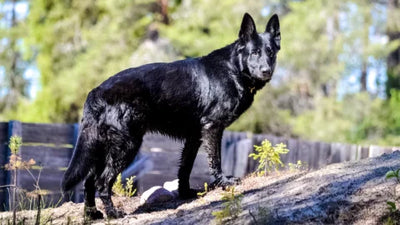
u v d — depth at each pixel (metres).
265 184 8.91
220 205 8.05
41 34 31.95
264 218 6.75
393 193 6.88
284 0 30.36
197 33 28.56
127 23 30.28
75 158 8.52
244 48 9.16
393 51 33.69
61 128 12.50
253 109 27.25
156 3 30.66
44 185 12.18
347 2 29.92
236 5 28.05
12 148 8.63
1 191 11.40
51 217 8.61
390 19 31.52
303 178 8.38
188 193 9.47
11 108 41.69
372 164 8.29
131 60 28.31
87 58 29.38
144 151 13.73
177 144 14.05
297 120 27.98
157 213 8.53
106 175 8.53
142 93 8.68
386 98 33.62
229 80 9.04
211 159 9.07
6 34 36.56
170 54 29.00
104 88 8.60
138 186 13.04
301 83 28.61
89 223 8.16
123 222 8.14
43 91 30.41
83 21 31.98
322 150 15.37
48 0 32.06
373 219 6.59
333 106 28.72
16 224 8.24
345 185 7.41
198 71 9.06
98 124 8.49
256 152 14.47
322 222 6.67
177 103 8.91
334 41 29.70
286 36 27.86
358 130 28.66
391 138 28.23
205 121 9.02
